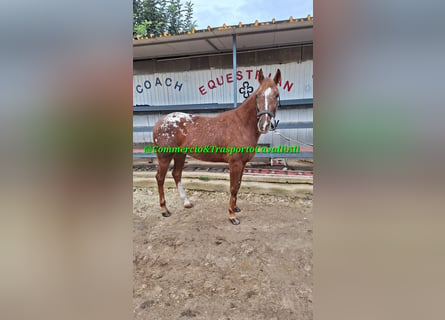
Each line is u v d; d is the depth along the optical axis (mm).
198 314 1401
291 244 1982
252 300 1487
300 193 2775
